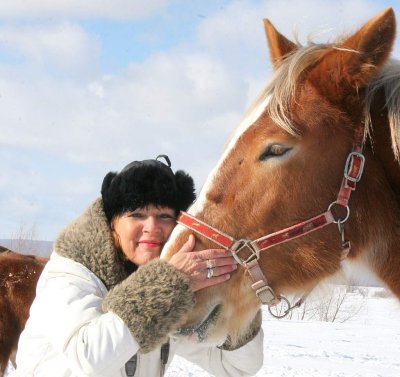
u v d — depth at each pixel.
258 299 2.35
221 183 2.30
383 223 2.34
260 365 2.74
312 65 2.35
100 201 2.71
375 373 7.96
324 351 9.77
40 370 2.46
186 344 2.78
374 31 2.18
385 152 2.33
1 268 6.79
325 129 2.26
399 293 2.42
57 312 2.38
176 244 2.31
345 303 21.25
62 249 2.60
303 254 2.27
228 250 2.27
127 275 2.67
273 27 2.69
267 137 2.25
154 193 2.61
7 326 6.70
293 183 2.24
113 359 2.19
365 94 2.30
